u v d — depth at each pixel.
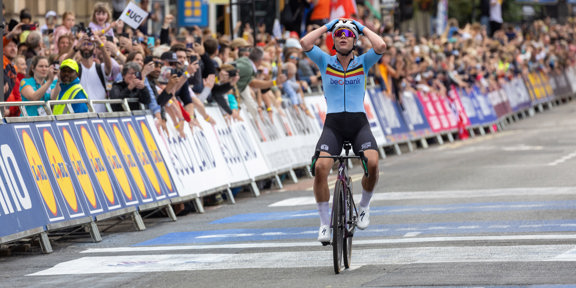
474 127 62.34
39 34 31.30
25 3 44.69
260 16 54.16
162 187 28.08
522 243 20.30
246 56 37.34
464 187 32.38
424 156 47.62
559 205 26.70
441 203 28.38
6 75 28.03
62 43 29.58
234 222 27.03
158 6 52.50
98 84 28.00
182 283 17.47
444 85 60.09
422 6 72.81
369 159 18.67
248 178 34.38
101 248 23.19
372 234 22.88
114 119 26.78
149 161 27.80
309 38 19.25
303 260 19.61
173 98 30.02
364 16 57.31
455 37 68.81
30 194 22.20
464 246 20.28
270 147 37.53
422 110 55.53
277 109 39.47
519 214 25.16
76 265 20.45
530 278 16.23
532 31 93.19
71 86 26.11
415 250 20.11
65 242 24.64
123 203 25.86
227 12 55.66
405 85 53.59
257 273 18.23
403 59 52.94
